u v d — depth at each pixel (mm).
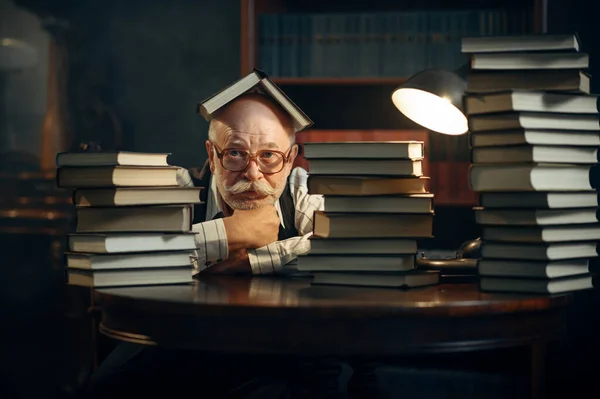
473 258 2012
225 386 2037
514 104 1627
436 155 3416
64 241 4012
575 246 1713
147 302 1563
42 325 3990
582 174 1740
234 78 3891
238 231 2092
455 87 2133
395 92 2236
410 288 1728
